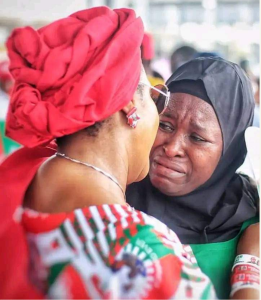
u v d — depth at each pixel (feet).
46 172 2.49
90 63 2.31
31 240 2.35
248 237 3.16
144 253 2.23
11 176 2.60
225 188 3.26
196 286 2.29
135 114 2.49
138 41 2.39
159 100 2.82
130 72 2.35
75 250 2.25
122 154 2.52
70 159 2.48
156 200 3.32
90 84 2.24
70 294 2.22
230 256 3.16
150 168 3.31
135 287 2.18
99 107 2.28
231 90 3.17
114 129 2.49
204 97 3.16
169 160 3.26
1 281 2.33
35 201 2.45
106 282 2.18
